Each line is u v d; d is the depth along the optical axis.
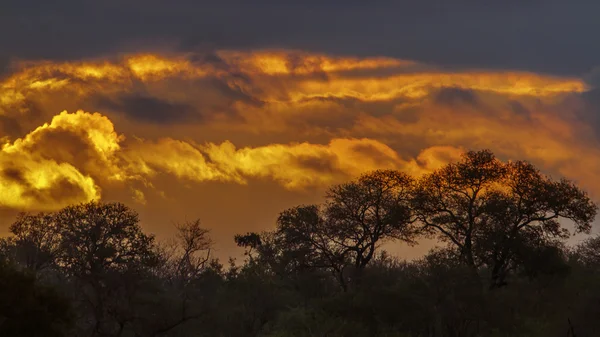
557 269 72.12
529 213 75.62
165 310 59.69
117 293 59.62
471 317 60.12
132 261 71.69
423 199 78.50
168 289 67.75
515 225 75.25
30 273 41.41
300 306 72.69
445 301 60.09
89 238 72.38
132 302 58.78
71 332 51.38
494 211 74.94
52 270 77.88
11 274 40.53
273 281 76.88
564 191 75.19
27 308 39.94
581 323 56.59
